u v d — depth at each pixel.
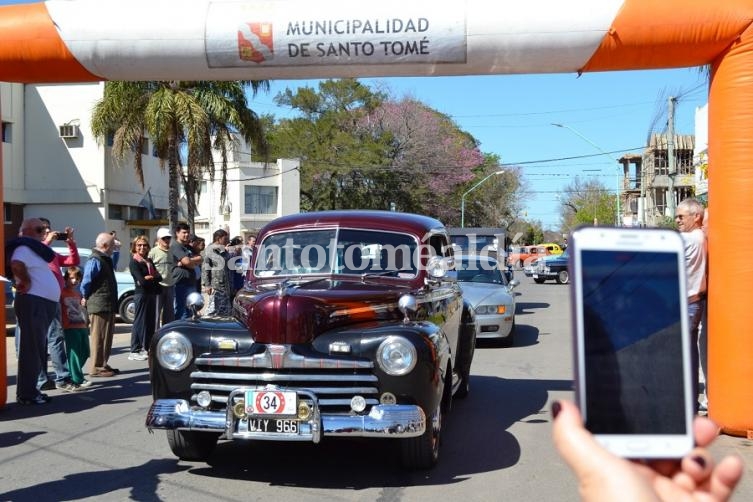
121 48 6.84
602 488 1.27
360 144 43.12
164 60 6.89
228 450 6.12
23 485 5.20
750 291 6.12
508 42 6.51
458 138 47.72
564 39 6.45
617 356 1.54
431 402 5.08
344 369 4.96
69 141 28.09
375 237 6.46
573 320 1.56
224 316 5.77
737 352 6.19
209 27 6.73
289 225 6.69
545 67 6.73
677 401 1.54
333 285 5.82
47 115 28.06
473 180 56.62
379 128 43.72
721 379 6.33
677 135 43.44
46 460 5.82
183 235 11.07
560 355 11.65
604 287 1.58
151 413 5.18
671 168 27.06
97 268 9.32
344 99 44.69
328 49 6.68
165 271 11.39
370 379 4.93
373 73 6.96
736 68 6.18
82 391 8.55
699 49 6.30
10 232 27.61
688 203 6.86
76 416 7.32
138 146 21.98
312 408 4.86
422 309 5.83
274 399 4.89
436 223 7.15
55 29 6.86
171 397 5.23
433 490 5.08
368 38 6.61
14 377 9.52
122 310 15.88
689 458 1.50
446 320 6.64
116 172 28.81
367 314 5.30
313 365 4.94
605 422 1.51
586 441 1.34
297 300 5.07
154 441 6.40
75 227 28.16
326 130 43.31
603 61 6.60
